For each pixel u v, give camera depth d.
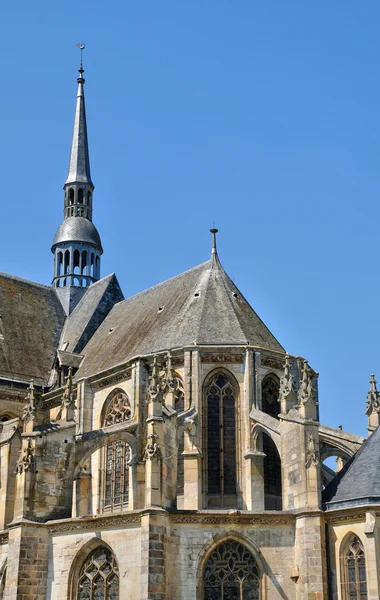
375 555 51.44
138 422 66.56
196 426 65.94
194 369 68.31
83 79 111.25
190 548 54.50
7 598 55.38
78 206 104.81
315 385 75.50
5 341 87.88
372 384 66.62
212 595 54.19
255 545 55.12
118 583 53.53
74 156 106.88
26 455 58.31
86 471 71.88
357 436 65.44
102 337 87.06
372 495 53.00
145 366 70.06
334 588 53.50
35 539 56.41
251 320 74.50
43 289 99.25
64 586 55.22
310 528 54.50
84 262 101.56
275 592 54.31
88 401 74.81
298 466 57.50
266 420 64.75
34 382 85.31
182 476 66.88
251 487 65.00
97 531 55.22
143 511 53.44
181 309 75.88
